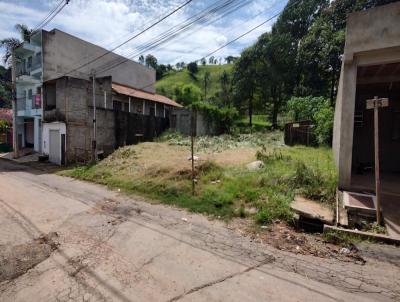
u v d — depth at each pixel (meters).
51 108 19.73
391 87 9.91
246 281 3.71
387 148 10.53
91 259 4.37
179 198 7.86
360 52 6.65
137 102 26.50
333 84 28.19
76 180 11.73
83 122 17.52
